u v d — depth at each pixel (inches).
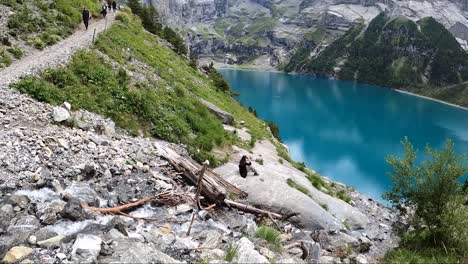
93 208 570.9
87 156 720.3
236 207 768.9
